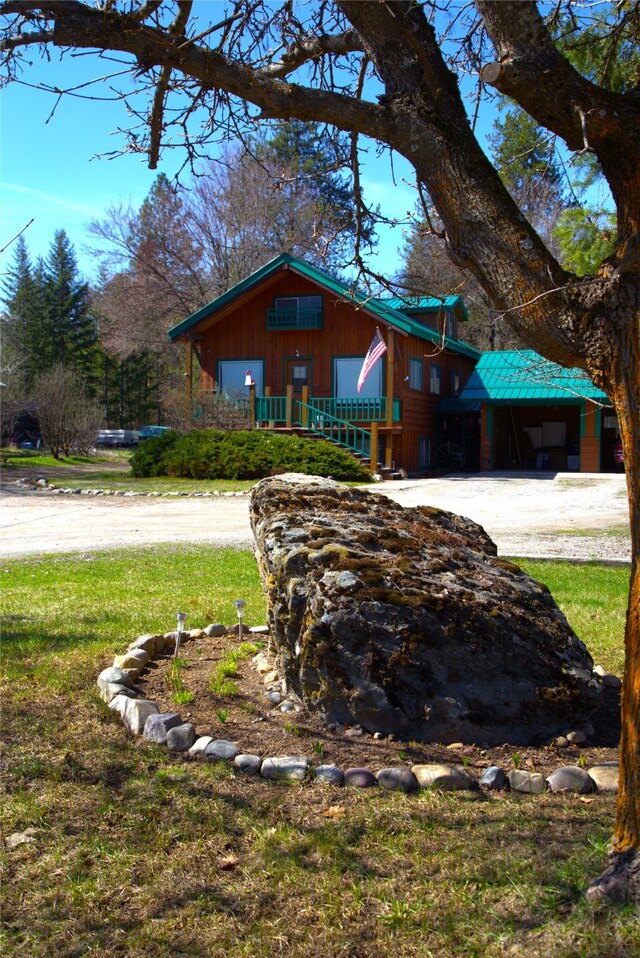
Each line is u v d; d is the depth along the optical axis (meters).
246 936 2.83
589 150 2.96
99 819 3.61
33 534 14.81
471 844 3.33
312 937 2.81
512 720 4.39
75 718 4.71
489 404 31.25
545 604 5.04
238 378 30.45
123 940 2.83
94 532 14.99
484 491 22.19
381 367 28.52
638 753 2.83
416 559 5.02
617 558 11.09
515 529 14.70
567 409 34.34
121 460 40.59
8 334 60.00
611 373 3.01
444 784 3.88
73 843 3.42
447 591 4.57
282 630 4.83
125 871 3.22
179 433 28.58
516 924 2.80
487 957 2.66
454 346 32.88
